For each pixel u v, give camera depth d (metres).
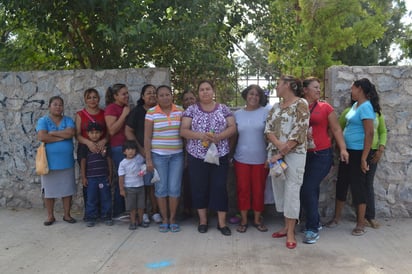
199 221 5.43
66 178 5.39
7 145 6.13
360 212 4.93
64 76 5.92
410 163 5.49
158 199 5.11
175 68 6.68
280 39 7.02
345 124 5.18
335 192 5.49
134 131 5.29
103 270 3.98
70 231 5.14
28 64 7.52
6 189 6.20
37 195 6.14
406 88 5.39
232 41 6.89
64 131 5.31
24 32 7.38
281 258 4.21
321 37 11.26
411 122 5.44
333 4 11.04
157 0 5.91
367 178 5.06
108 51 6.62
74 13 6.31
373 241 4.68
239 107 5.92
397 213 5.56
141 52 6.51
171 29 5.82
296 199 4.47
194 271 3.92
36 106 6.02
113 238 4.87
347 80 5.41
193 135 4.86
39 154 5.23
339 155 5.36
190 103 5.63
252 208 5.14
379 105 5.01
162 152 5.04
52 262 4.19
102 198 5.35
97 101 5.44
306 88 4.77
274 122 4.60
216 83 6.69
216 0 6.12
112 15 5.99
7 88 6.05
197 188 5.00
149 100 5.25
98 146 5.27
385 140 5.03
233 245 4.59
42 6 6.02
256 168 4.98
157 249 4.50
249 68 6.82
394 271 3.89
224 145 4.93
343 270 3.91
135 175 5.12
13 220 5.59
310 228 4.67
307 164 4.71
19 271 3.98
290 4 10.91
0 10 6.95
